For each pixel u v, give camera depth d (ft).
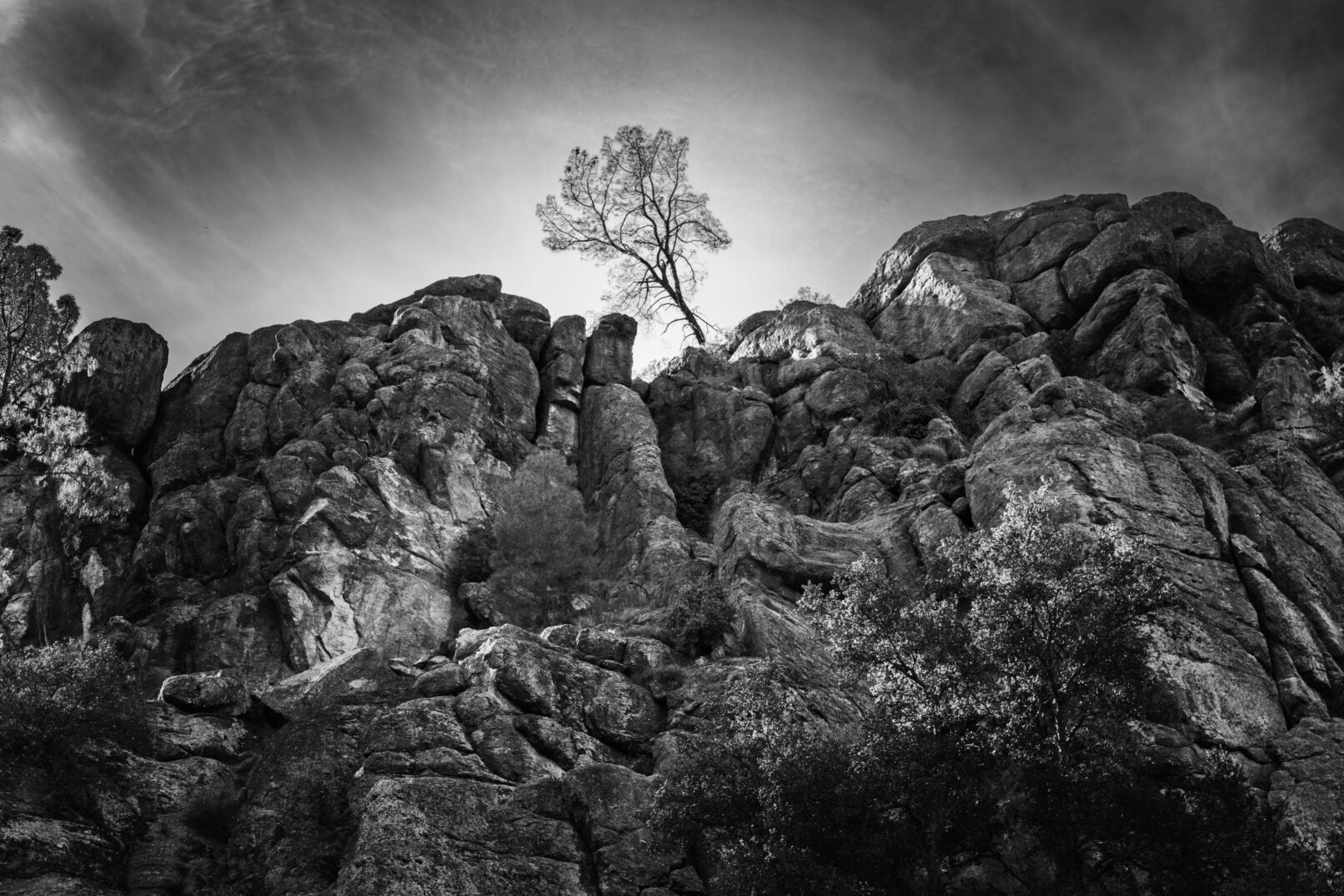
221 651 125.59
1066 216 187.32
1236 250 171.63
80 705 95.20
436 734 96.68
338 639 127.54
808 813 78.95
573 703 103.45
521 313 183.32
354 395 157.28
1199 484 117.19
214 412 160.45
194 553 139.95
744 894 76.79
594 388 174.81
